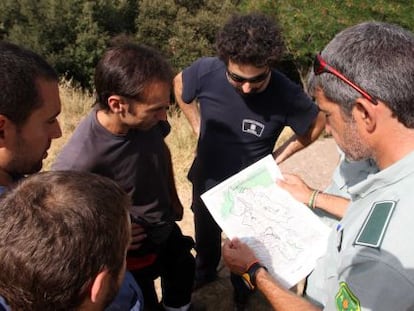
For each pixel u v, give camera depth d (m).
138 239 2.25
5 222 1.00
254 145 2.54
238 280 2.94
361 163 1.95
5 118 1.38
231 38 2.17
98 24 14.73
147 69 1.87
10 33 14.56
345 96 1.25
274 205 2.06
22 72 1.40
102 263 1.03
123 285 1.49
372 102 1.20
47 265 0.97
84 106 6.63
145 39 14.81
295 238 1.95
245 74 2.22
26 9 14.50
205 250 3.08
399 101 1.17
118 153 2.04
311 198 2.05
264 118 2.46
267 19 2.27
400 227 1.12
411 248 1.08
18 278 0.98
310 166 5.10
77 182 1.07
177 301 2.76
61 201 1.02
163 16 15.01
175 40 14.69
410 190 1.16
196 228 2.99
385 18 11.24
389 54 1.19
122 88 1.85
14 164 1.47
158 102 1.92
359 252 1.17
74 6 14.43
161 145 2.26
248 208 2.06
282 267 1.88
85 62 14.28
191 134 5.27
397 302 1.08
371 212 1.21
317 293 1.72
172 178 2.46
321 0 11.71
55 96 1.52
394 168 1.20
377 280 1.11
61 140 5.27
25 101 1.40
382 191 1.24
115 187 1.13
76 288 1.01
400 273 1.08
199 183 2.75
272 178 2.14
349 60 1.23
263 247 1.94
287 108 2.43
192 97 2.59
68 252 0.98
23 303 1.01
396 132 1.21
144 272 2.45
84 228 1.00
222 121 2.51
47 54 14.38
